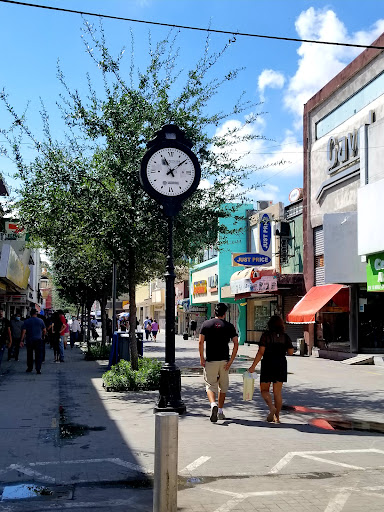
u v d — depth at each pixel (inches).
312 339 920.9
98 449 261.7
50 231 480.7
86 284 994.1
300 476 220.1
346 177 834.2
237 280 1108.5
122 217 449.1
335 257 775.1
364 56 810.8
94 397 420.5
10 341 690.2
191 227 478.3
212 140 493.4
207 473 223.8
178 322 2204.7
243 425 318.3
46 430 302.8
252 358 851.4
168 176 362.6
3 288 970.7
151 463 238.1
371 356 750.5
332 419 338.3
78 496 195.5
